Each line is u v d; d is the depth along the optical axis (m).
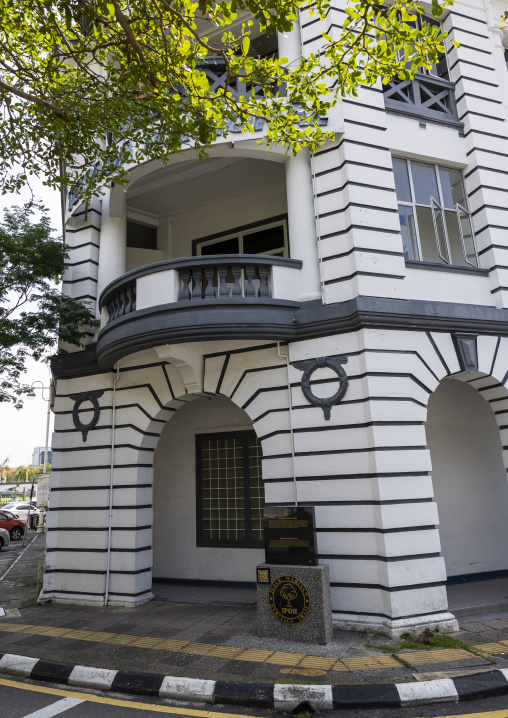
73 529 9.95
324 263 8.55
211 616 8.28
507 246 9.50
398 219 8.68
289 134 7.80
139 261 12.55
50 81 7.97
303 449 8.09
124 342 8.80
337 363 8.06
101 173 8.52
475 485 10.26
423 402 8.04
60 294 10.34
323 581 6.82
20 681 6.22
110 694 5.73
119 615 8.55
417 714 4.98
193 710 5.24
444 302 8.68
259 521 10.58
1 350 9.84
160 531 11.46
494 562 10.05
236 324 8.22
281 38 9.89
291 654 6.34
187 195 12.07
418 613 7.10
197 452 11.43
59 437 10.52
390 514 7.31
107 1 6.11
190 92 7.26
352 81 7.13
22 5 7.08
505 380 8.88
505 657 6.07
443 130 9.89
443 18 10.70
